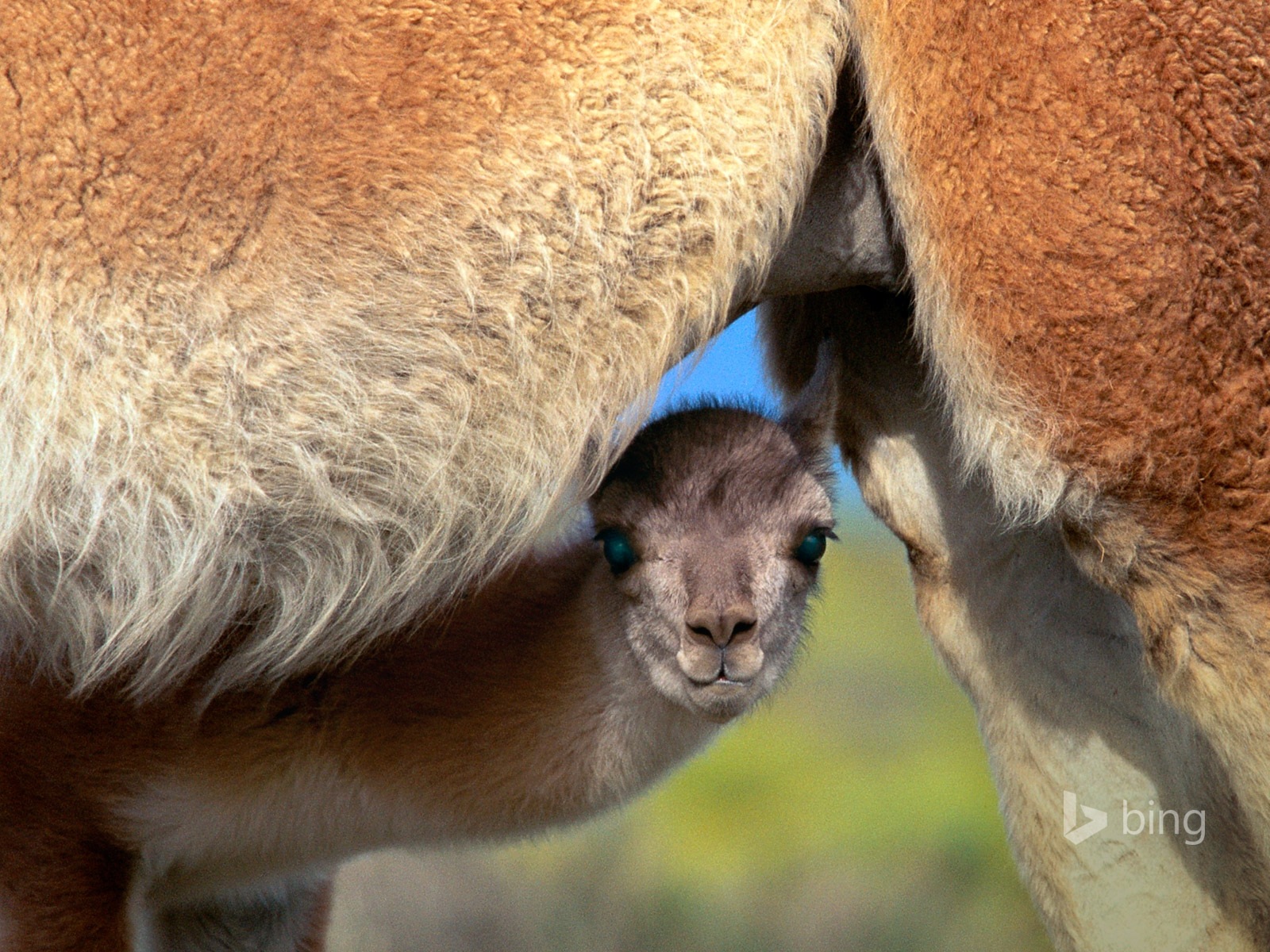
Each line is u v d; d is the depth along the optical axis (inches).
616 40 553.0
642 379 569.9
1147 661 583.8
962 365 573.3
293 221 534.6
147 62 529.3
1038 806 697.0
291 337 537.3
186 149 528.7
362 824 713.6
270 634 601.9
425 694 691.4
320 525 559.2
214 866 706.8
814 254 649.6
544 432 562.6
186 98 529.7
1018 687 692.1
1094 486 554.9
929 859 1457.9
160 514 541.0
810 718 1945.1
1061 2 538.3
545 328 555.5
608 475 693.9
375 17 539.5
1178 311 534.3
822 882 1429.6
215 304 532.1
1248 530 540.4
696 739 743.1
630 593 679.1
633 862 1406.3
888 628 2367.1
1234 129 528.4
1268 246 529.7
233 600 571.5
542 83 546.9
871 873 1441.9
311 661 621.9
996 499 599.2
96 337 527.5
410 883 1283.2
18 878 649.0
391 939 1243.2
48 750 652.7
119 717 652.1
